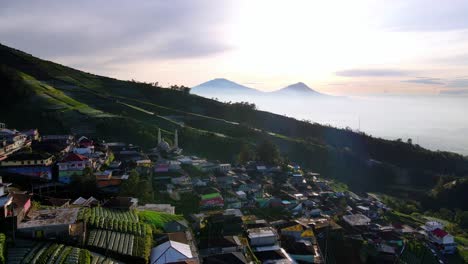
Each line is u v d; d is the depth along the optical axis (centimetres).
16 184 8625
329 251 7912
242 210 9531
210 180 10969
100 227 6078
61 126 15525
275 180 12825
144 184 9031
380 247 8225
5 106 16462
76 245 5362
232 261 6072
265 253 6812
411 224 10681
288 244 7550
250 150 15650
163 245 5962
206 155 15538
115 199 7731
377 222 10156
